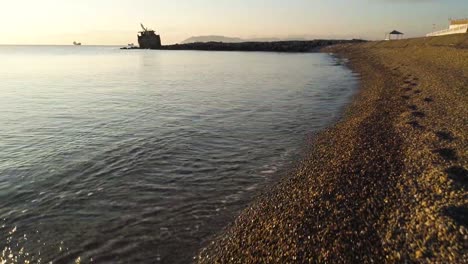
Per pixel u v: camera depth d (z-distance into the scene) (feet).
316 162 55.47
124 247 35.65
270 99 118.93
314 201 40.24
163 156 61.11
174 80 182.60
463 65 131.44
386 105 88.02
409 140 57.62
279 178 51.78
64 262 33.37
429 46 233.14
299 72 219.00
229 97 123.24
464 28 269.64
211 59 392.06
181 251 35.06
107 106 105.81
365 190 41.29
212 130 78.48
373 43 442.50
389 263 27.94
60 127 80.02
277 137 73.67
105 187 48.98
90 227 39.11
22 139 70.69
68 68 271.08
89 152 62.59
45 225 39.40
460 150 49.39
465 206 34.19
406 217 34.01
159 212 42.45
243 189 48.65
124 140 69.67
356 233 32.53
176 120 87.25
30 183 49.98
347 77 181.98
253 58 402.52
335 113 94.22
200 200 45.47
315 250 30.96
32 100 116.98
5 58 439.63
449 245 28.68
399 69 160.76
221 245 35.40
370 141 60.13
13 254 34.42
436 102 81.76
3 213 41.70
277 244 33.17
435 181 40.47
